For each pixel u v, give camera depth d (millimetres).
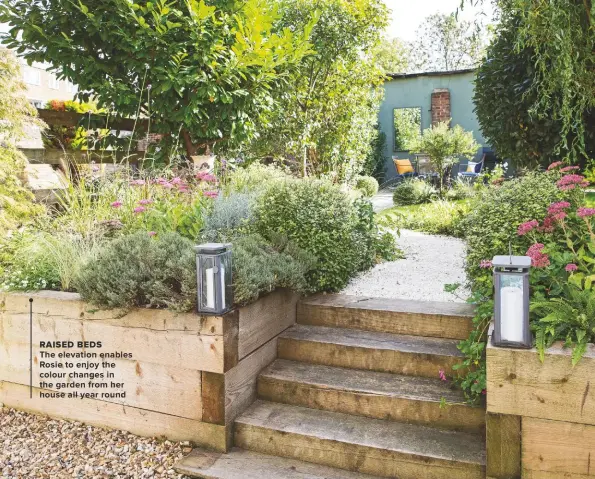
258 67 5152
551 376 1829
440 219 5773
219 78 4820
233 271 2529
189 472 2258
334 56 6793
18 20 4543
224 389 2387
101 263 2658
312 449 2314
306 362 2836
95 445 2559
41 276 2980
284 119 6773
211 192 3604
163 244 2734
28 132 4500
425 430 2334
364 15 6902
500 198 2973
